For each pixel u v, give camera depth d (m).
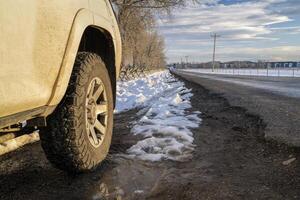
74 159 3.38
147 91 15.95
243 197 3.13
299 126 6.29
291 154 4.50
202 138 5.55
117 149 4.84
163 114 8.00
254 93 14.45
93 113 3.69
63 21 3.00
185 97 13.09
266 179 3.60
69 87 3.33
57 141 3.29
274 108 8.95
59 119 3.27
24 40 2.51
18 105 2.51
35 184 3.52
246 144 5.15
